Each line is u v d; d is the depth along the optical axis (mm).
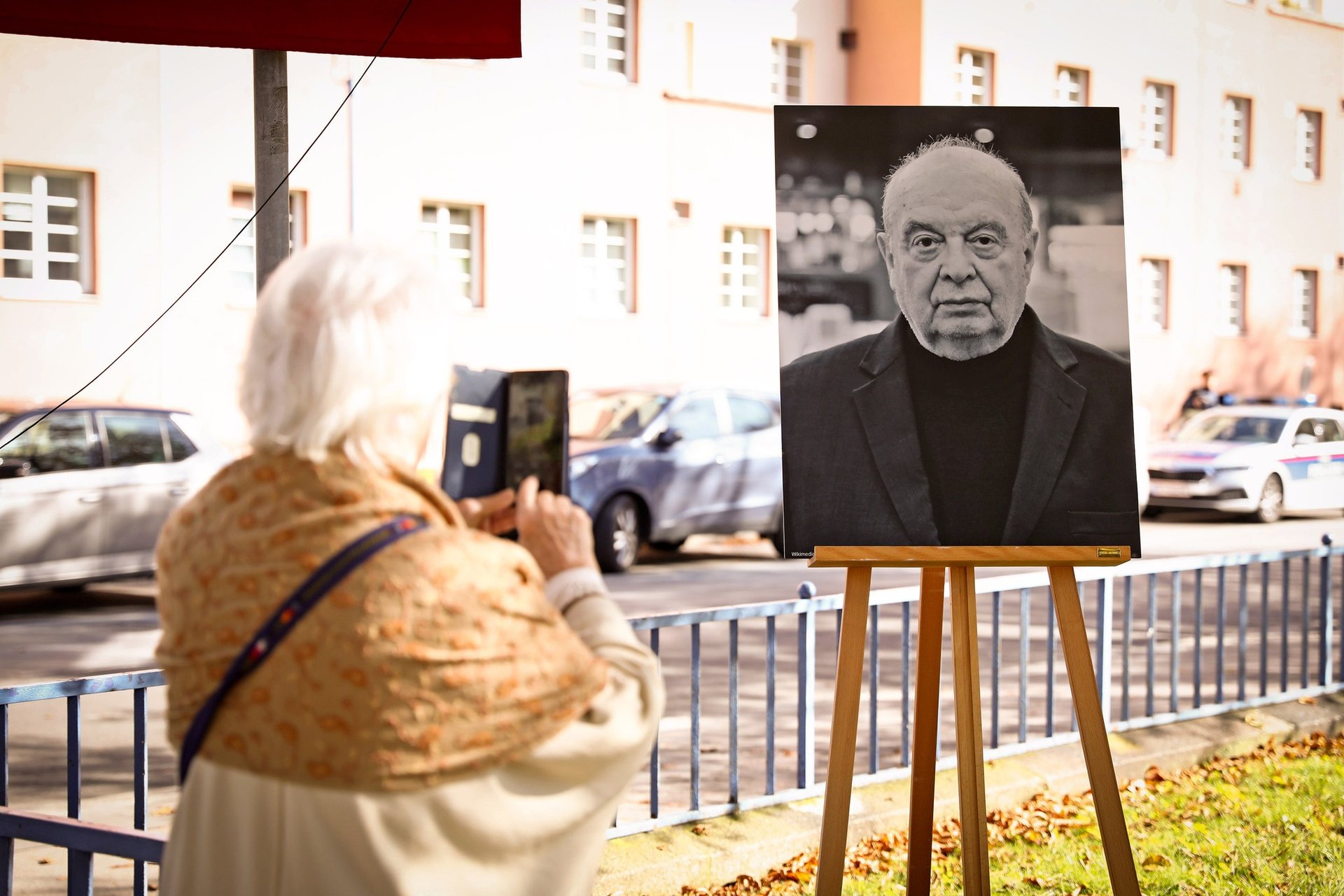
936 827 4379
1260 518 16312
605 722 1483
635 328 18797
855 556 2996
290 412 1430
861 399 3133
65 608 10125
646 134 18844
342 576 1358
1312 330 27047
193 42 3402
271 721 1350
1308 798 4762
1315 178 26812
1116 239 3225
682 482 12211
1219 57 25234
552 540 1676
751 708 6617
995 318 3172
